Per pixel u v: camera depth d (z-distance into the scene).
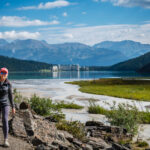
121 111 14.71
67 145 7.73
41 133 7.99
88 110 22.52
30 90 46.72
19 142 6.71
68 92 43.38
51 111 18.27
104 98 34.44
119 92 43.09
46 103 17.77
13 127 7.47
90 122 13.80
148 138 12.27
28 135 7.54
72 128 11.08
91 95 38.44
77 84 69.00
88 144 9.17
